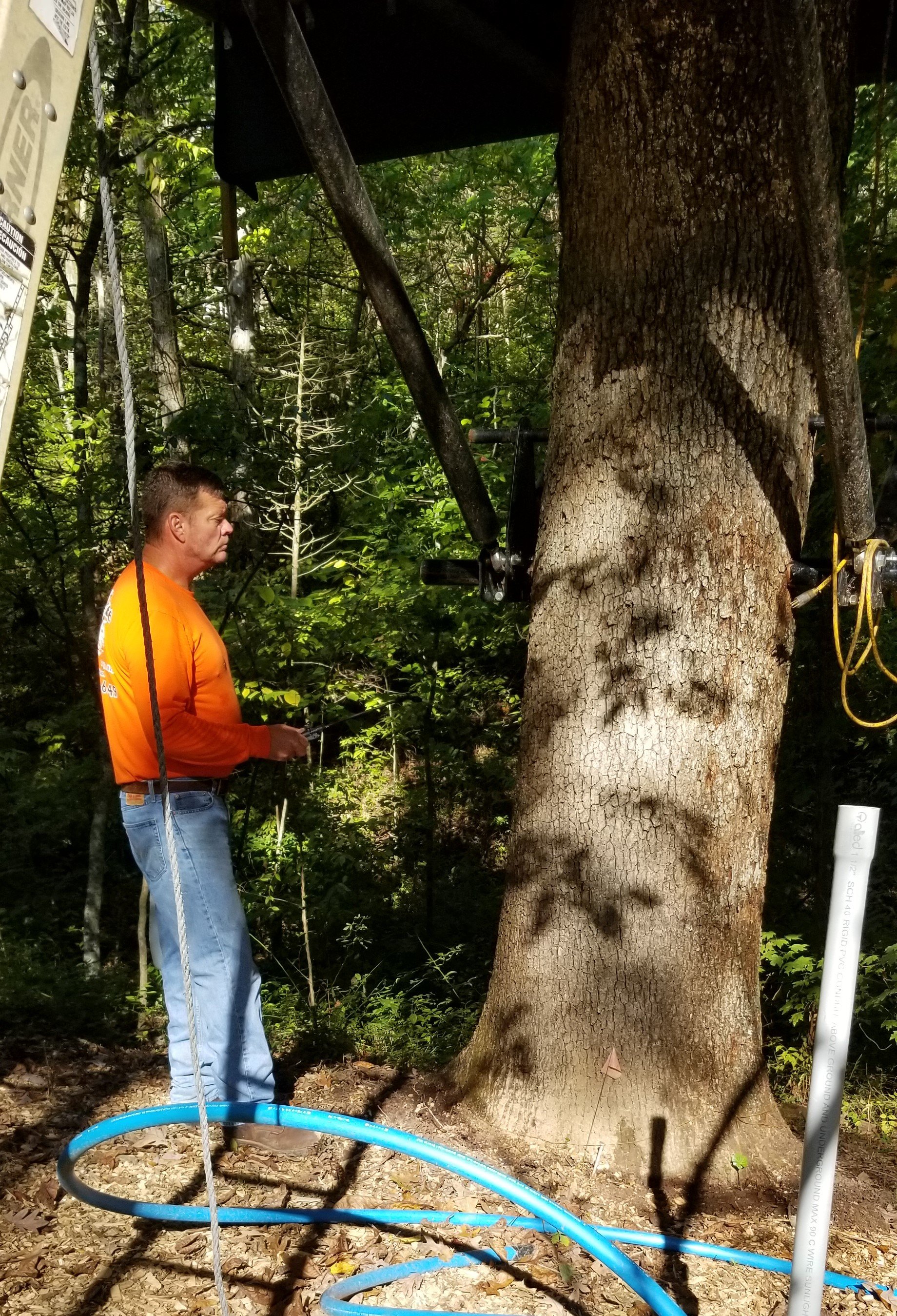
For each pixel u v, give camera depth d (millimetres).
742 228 2992
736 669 3139
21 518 5992
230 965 3176
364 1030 4281
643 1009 3193
